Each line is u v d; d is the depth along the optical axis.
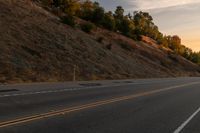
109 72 43.25
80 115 13.02
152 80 43.66
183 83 38.50
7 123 10.80
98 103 16.80
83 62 41.12
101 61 45.97
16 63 31.05
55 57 37.56
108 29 84.06
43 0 65.69
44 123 11.08
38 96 19.06
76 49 43.91
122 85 30.98
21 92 20.70
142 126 11.23
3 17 40.28
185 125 11.66
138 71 53.47
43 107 14.80
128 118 12.73
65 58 38.88
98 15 81.81
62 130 10.11
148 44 99.38
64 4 70.56
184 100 19.80
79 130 10.23
